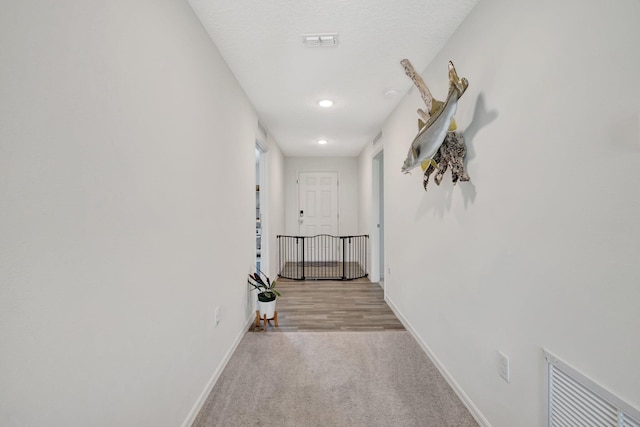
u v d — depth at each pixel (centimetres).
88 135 90
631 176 84
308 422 164
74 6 84
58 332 80
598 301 94
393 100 302
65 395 83
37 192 74
